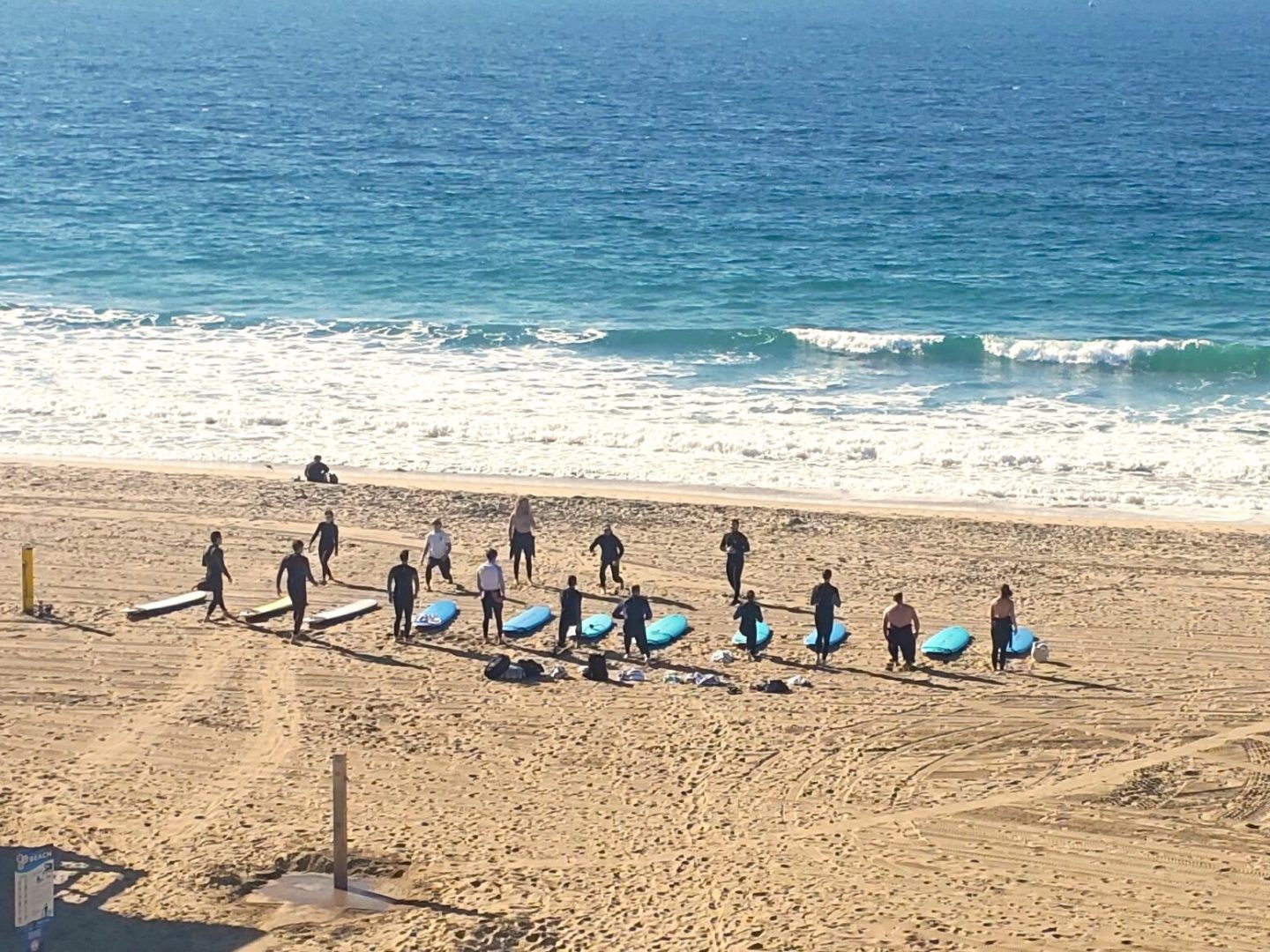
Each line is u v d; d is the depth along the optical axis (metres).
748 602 23.67
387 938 14.99
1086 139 113.69
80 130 107.88
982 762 19.56
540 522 30.81
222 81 157.38
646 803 18.36
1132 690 22.17
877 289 58.22
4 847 16.91
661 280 58.88
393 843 17.22
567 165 94.44
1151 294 58.16
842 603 26.39
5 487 32.28
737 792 18.67
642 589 26.97
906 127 121.06
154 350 45.59
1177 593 27.05
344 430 38.12
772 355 46.53
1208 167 97.56
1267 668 23.19
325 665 22.92
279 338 47.47
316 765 19.41
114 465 35.03
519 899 15.84
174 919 15.38
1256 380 44.25
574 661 23.34
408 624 24.09
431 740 20.22
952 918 15.44
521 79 167.12
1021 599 26.69
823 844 17.23
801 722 20.91
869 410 40.50
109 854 16.83
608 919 15.35
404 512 31.19
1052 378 44.12
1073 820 17.92
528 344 47.41
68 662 22.77
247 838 17.25
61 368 43.25
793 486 34.38
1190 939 15.06
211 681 22.20
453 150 101.56
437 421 38.72
